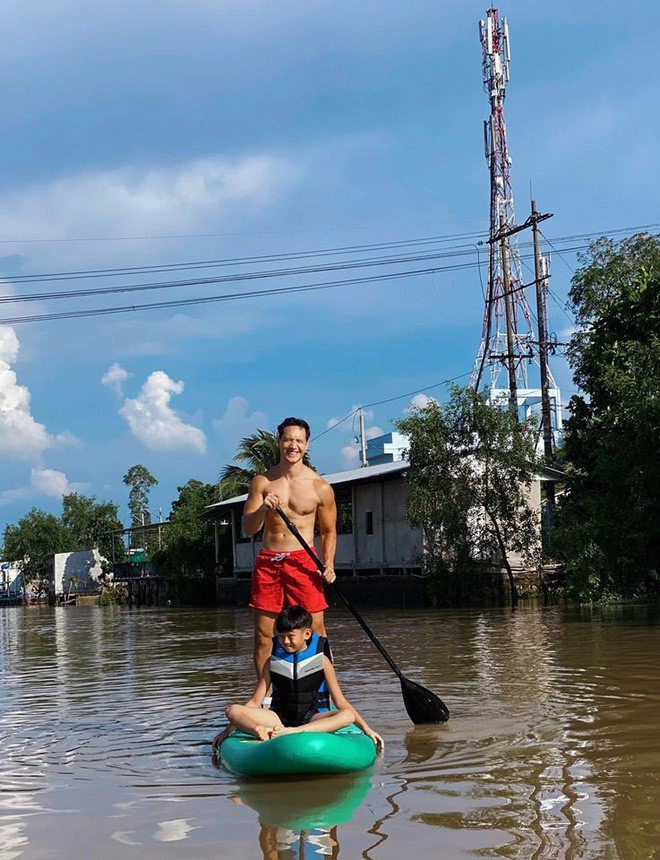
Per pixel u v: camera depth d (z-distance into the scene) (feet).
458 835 14.11
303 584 22.88
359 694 29.17
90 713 28.22
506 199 110.73
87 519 236.84
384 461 165.58
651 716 23.65
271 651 22.44
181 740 22.98
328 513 23.56
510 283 101.65
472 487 82.94
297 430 23.43
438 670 34.88
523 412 114.11
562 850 13.25
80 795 17.63
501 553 85.87
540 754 19.44
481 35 112.78
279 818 15.49
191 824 15.40
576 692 28.07
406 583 89.76
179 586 146.82
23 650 59.41
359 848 13.74
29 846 14.61
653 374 64.80
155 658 47.39
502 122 111.65
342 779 17.95
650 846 13.29
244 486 140.26
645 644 41.70
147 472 271.90
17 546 237.45
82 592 206.80
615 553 69.97
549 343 96.84
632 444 65.57
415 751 20.17
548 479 87.45
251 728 19.95
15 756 21.80
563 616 62.18
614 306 79.51
